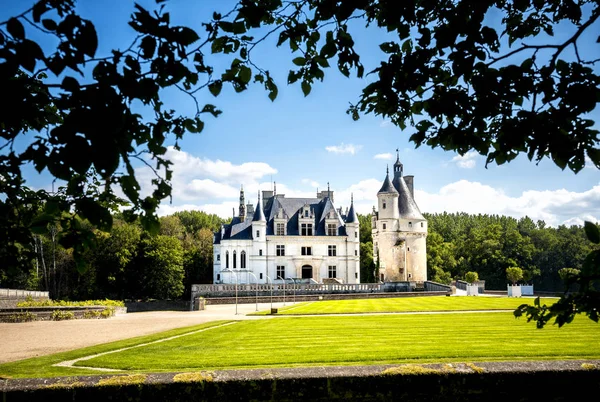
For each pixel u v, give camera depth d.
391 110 6.25
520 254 96.12
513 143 5.21
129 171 4.16
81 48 3.57
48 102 4.18
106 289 78.81
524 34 6.65
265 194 79.62
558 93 5.14
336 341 17.19
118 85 3.94
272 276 73.25
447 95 5.48
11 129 4.16
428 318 27.05
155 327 26.91
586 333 18.23
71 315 35.34
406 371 6.79
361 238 108.88
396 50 6.17
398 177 84.12
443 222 142.88
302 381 6.63
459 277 103.19
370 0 5.83
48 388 6.40
